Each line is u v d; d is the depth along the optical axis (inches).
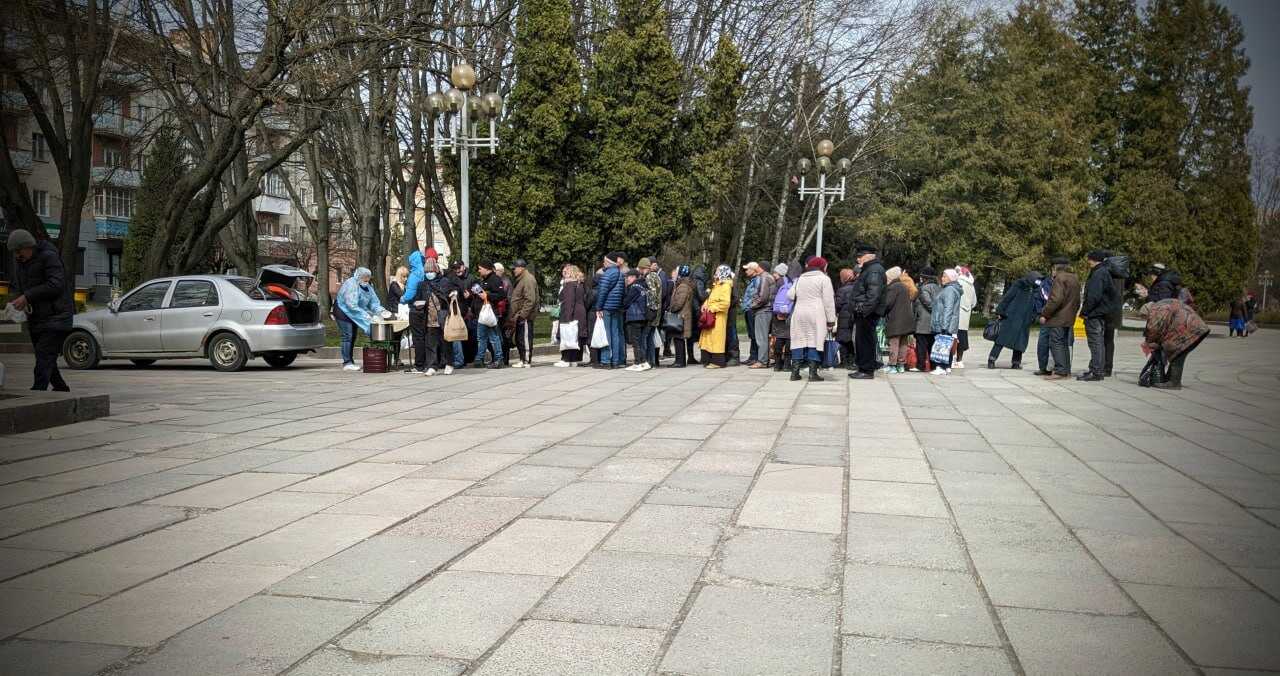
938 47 1363.2
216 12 842.2
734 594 153.9
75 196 850.8
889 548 182.2
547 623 140.3
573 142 936.3
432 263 605.3
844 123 1327.5
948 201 1428.4
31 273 385.7
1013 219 1441.9
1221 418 383.2
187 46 894.4
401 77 973.8
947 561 173.6
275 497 228.2
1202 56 1526.8
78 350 623.2
